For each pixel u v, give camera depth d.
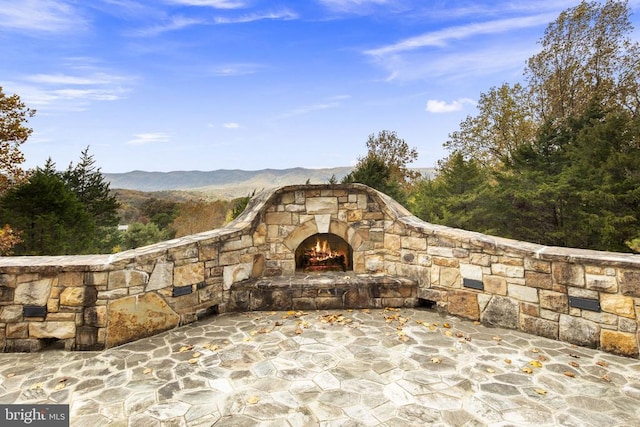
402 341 3.62
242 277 5.00
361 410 2.36
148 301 3.86
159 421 2.25
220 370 2.99
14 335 3.48
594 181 11.09
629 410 2.36
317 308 4.78
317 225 5.58
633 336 3.13
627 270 3.16
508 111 19.08
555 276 3.61
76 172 18.62
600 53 16.95
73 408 2.41
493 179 16.70
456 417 2.28
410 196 18.17
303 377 2.85
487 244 4.13
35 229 12.32
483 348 3.42
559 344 3.50
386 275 5.30
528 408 2.39
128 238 24.80
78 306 3.49
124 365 3.12
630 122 11.59
